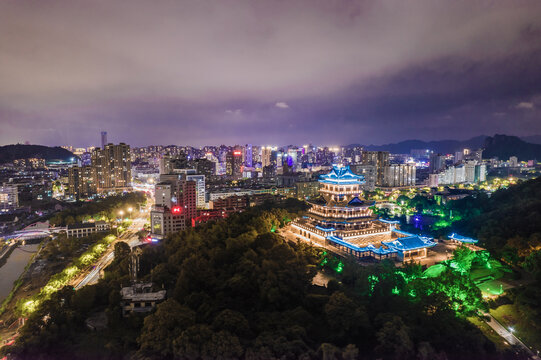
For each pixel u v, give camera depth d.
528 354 126.44
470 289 140.00
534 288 161.38
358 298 146.38
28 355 136.12
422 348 119.19
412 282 147.50
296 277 158.50
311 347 126.06
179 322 133.00
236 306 151.62
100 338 146.25
